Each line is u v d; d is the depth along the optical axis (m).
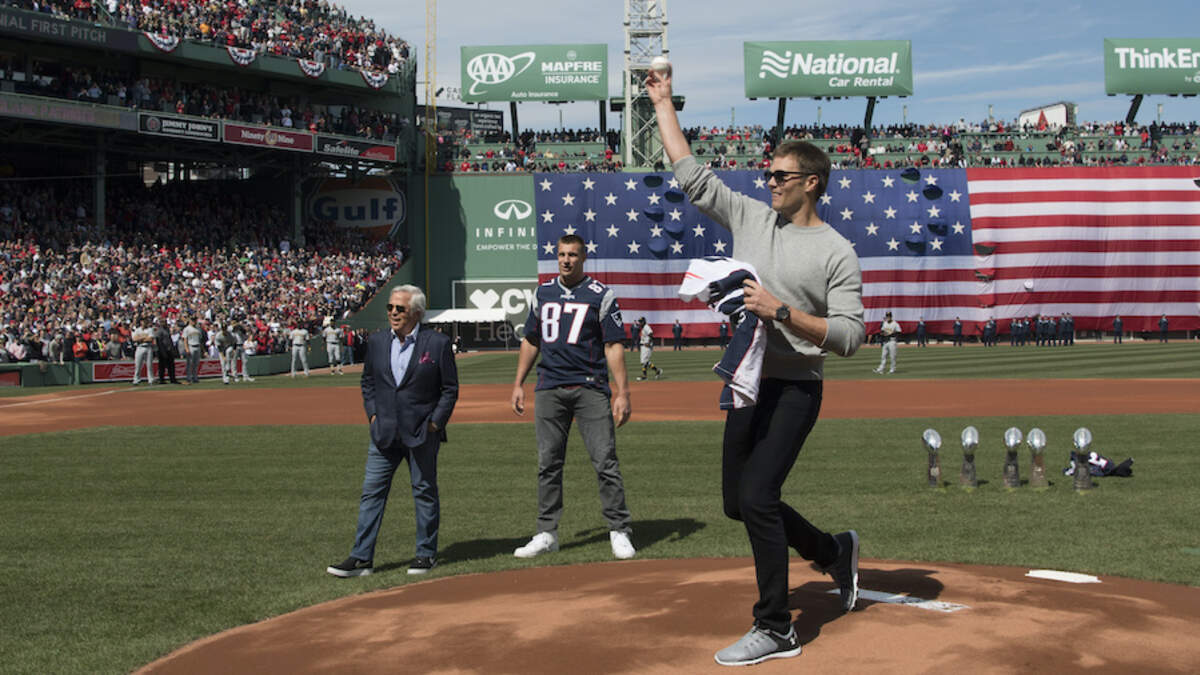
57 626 5.57
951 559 6.77
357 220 54.38
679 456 12.43
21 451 13.45
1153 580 6.11
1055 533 7.64
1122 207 54.81
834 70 57.94
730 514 4.75
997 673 4.13
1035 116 79.38
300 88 50.09
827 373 30.62
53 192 40.28
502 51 57.28
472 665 4.48
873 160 57.69
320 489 10.34
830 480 10.27
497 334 54.97
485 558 7.20
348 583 6.49
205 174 52.31
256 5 47.06
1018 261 54.50
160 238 42.28
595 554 7.23
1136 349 44.88
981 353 43.19
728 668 4.29
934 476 9.80
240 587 6.41
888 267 54.47
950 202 54.59
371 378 6.95
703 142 58.50
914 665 4.24
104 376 30.91
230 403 21.86
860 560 6.71
